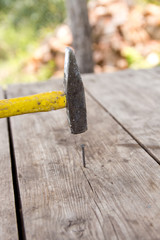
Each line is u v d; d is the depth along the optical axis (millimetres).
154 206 491
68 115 538
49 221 479
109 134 705
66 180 563
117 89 989
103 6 2010
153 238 441
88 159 619
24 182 566
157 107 824
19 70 2143
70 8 1441
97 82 1083
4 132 752
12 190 545
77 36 1465
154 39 2006
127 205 497
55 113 841
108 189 533
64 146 671
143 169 575
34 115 839
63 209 499
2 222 482
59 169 595
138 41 1974
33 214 494
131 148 642
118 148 646
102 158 618
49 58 2027
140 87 990
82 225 469
